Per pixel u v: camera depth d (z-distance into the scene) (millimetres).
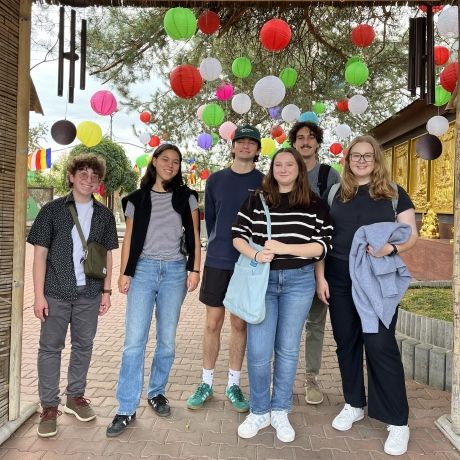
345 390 2898
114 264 10609
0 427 2660
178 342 4793
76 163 2750
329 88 5762
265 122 7738
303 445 2652
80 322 2852
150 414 3010
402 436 2600
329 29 4969
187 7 3459
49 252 2764
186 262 3014
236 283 2680
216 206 3127
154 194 2920
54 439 2680
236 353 3191
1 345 2689
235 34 4805
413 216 2699
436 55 4516
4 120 2607
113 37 4773
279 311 2738
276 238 2613
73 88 3199
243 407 3059
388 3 3314
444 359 3490
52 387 2762
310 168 3389
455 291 2736
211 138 6902
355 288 2646
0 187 2617
